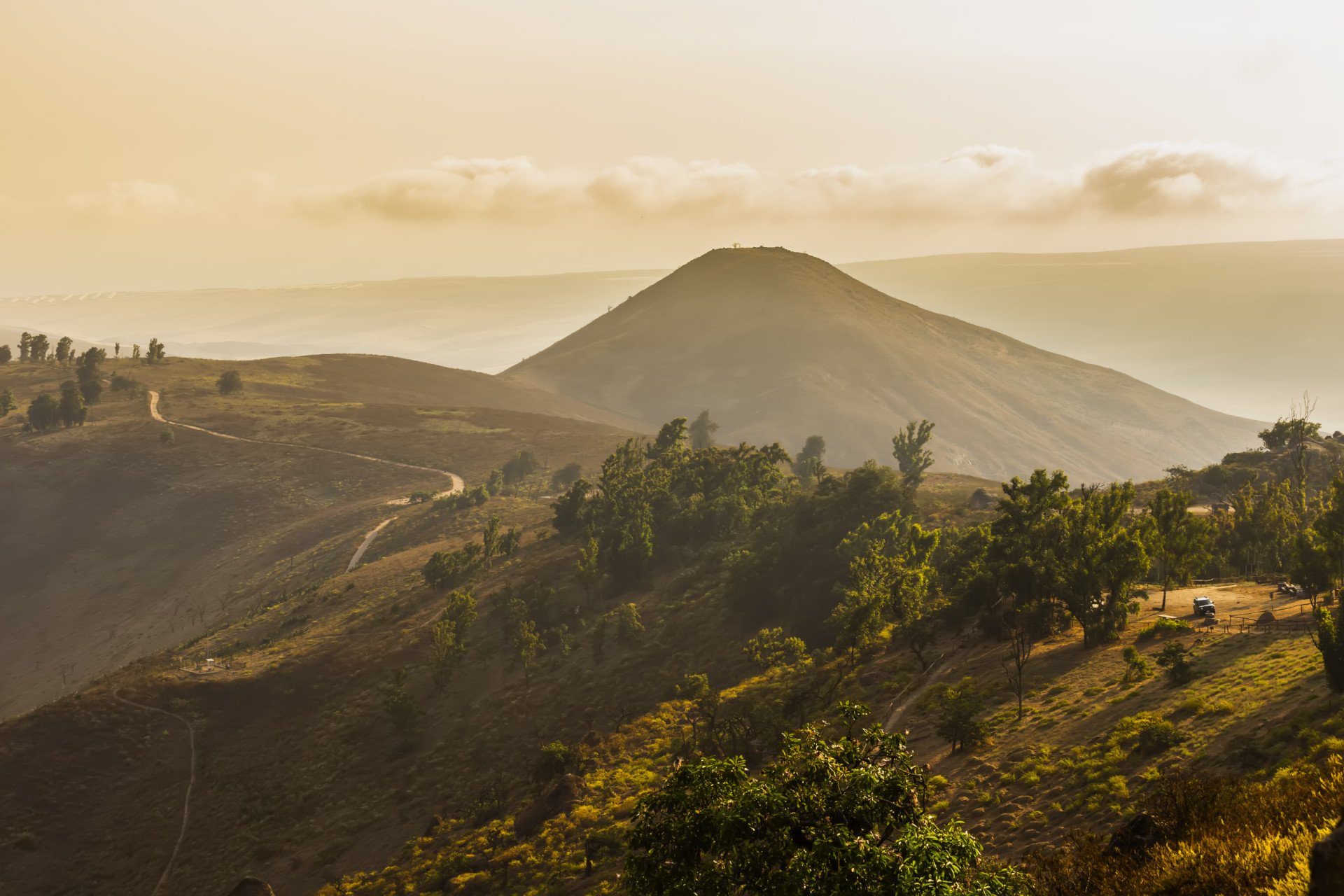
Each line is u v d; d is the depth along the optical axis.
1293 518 89.56
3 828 89.44
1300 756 31.55
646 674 95.62
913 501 119.19
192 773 97.00
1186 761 36.44
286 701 107.62
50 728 102.69
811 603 98.19
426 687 105.69
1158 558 82.12
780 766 17.00
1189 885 19.09
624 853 52.06
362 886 64.12
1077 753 42.09
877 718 58.91
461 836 68.62
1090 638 60.72
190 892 77.38
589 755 73.12
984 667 62.81
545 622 114.94
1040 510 75.12
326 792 88.62
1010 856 34.31
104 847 86.88
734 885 15.64
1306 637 49.28
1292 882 16.25
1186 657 51.91
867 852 14.89
